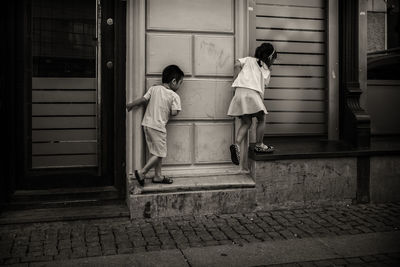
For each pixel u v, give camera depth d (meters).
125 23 5.19
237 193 5.13
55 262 3.72
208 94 5.32
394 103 6.61
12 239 4.28
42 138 5.13
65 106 5.18
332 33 6.18
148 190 4.90
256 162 5.16
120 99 5.24
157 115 4.90
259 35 6.01
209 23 5.27
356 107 6.04
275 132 6.11
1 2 4.85
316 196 5.37
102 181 5.29
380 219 4.94
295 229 4.60
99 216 4.86
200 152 5.34
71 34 5.15
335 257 3.83
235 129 5.42
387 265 3.65
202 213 5.06
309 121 6.23
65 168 5.22
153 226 4.68
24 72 5.03
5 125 4.94
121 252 3.97
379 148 5.64
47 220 4.74
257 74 5.13
